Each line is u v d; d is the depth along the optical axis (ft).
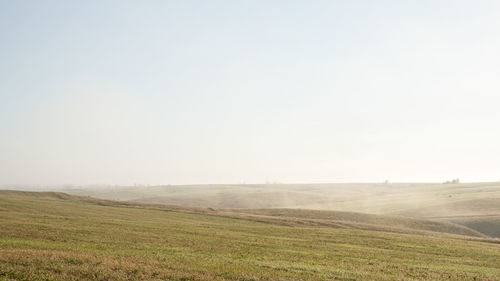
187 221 206.39
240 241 132.57
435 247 148.36
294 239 148.97
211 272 70.49
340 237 163.63
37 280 58.90
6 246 89.30
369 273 84.12
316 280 71.15
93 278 61.87
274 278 69.26
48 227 132.05
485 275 94.48
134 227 152.15
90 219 172.24
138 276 63.87
